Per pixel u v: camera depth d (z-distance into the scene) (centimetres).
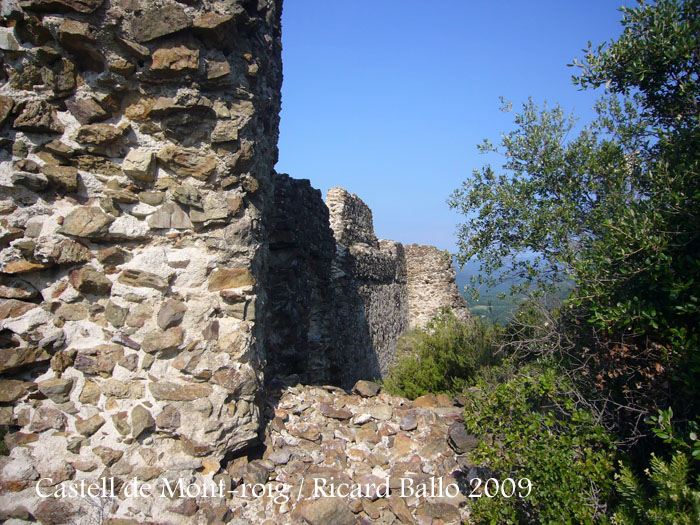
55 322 348
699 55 357
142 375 353
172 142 375
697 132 340
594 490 294
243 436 365
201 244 381
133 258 365
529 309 507
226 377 364
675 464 256
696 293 296
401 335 1828
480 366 632
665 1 369
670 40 367
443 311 776
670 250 321
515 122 573
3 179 339
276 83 549
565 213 486
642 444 359
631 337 373
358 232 1424
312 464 387
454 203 593
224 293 380
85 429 339
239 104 397
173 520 321
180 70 365
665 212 326
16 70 340
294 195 668
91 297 356
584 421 316
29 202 347
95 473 334
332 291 873
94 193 358
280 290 615
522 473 318
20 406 339
